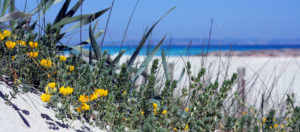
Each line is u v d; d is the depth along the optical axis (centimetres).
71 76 238
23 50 234
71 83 221
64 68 245
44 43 255
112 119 212
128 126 213
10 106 177
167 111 215
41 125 173
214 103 221
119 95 223
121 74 229
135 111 218
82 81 224
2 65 228
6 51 232
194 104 225
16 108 178
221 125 263
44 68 241
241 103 317
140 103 220
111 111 209
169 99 216
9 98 187
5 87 205
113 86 238
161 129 189
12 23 293
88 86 218
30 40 247
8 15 250
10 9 316
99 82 223
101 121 223
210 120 221
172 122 216
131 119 215
